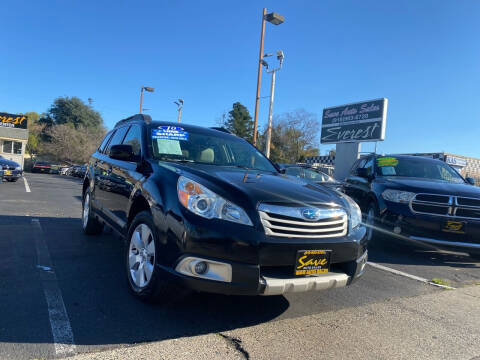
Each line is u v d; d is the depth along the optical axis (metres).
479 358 2.56
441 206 5.20
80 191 14.73
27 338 2.34
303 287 2.67
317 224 2.75
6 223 6.05
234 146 4.47
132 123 4.62
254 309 3.13
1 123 39.56
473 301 3.78
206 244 2.49
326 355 2.44
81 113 62.56
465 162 25.30
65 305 2.88
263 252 2.52
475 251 5.18
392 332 2.89
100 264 4.04
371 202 6.15
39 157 58.03
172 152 3.81
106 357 2.19
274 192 2.81
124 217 3.61
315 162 33.62
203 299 3.25
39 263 3.94
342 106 20.77
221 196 2.63
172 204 2.69
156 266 2.71
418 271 4.88
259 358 2.32
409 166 6.81
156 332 2.55
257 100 17.44
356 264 2.96
